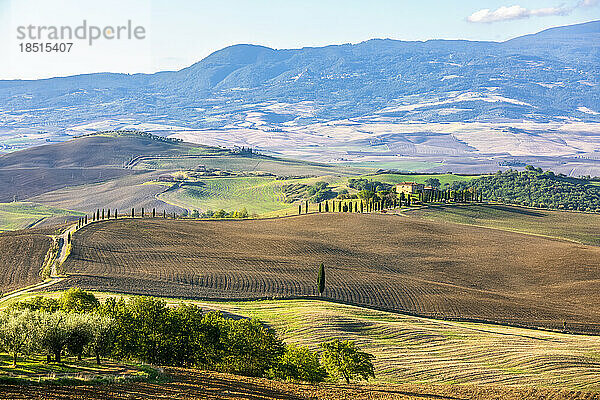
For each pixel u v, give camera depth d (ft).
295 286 449.48
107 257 504.02
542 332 377.30
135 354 245.45
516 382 266.98
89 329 223.10
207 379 218.38
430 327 352.69
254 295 419.33
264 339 260.83
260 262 521.24
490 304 440.45
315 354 263.70
